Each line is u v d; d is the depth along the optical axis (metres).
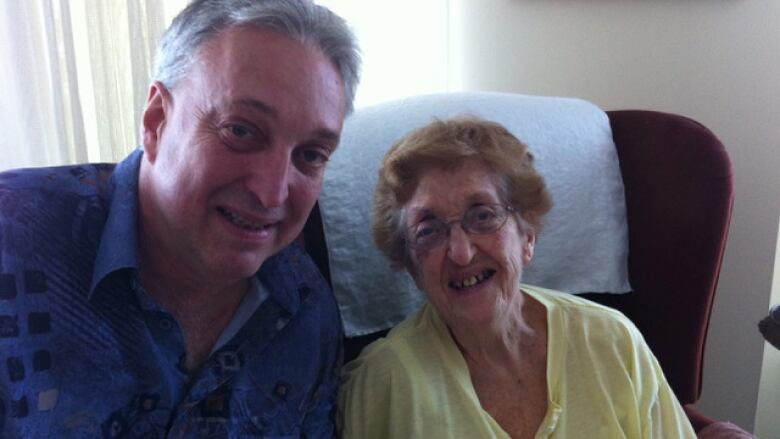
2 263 0.77
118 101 1.39
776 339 1.42
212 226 0.79
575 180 1.40
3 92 1.36
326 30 0.78
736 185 1.79
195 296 0.91
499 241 1.03
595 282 1.44
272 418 0.94
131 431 0.83
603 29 1.77
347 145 1.27
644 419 1.07
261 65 0.74
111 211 0.83
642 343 1.13
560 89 1.81
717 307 1.86
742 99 1.75
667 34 1.76
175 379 0.86
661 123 1.45
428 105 1.35
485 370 1.10
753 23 1.71
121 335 0.82
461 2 1.73
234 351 0.92
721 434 1.22
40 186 0.83
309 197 0.83
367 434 1.05
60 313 0.79
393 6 1.65
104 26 1.35
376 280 1.29
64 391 0.78
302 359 0.99
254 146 0.76
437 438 1.01
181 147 0.77
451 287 1.05
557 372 1.07
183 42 0.77
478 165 1.04
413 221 1.05
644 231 1.47
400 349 1.08
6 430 0.75
